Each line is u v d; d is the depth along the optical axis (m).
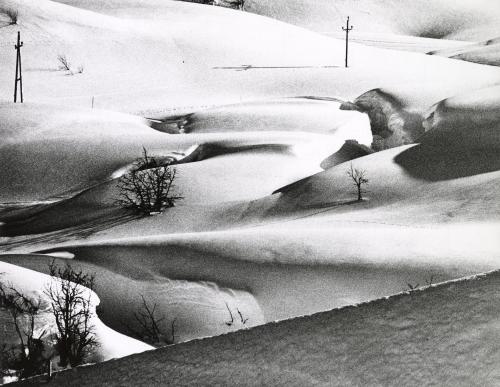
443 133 70.00
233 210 66.25
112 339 23.69
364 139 93.38
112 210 70.56
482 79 111.38
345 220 54.00
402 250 41.00
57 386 7.21
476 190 55.62
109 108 117.00
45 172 88.38
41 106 103.88
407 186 61.56
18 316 22.28
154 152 87.31
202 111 106.94
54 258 46.28
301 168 78.50
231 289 40.88
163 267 43.56
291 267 41.25
